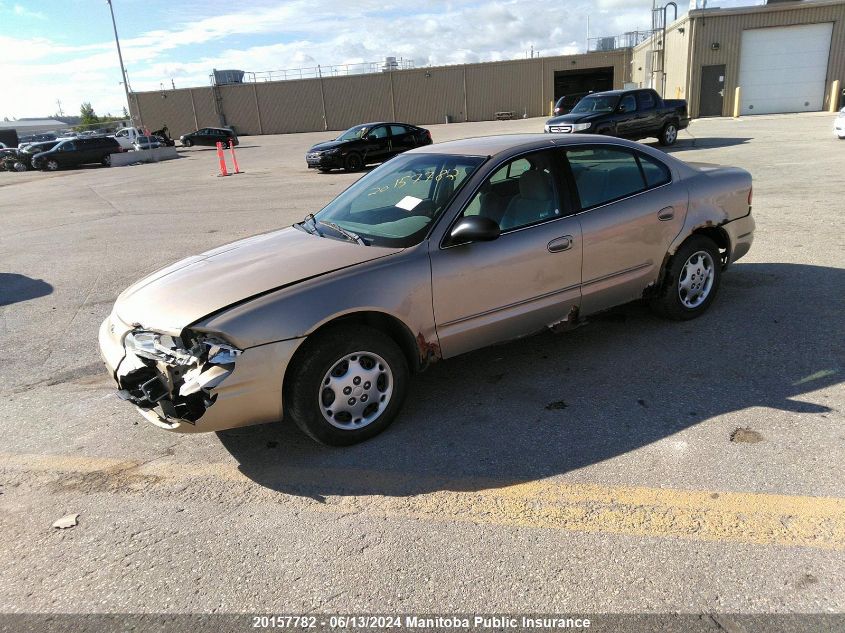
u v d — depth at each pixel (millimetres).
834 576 2312
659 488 2902
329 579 2467
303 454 3432
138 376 3287
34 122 108875
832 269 5996
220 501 3049
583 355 4461
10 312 6531
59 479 3330
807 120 24500
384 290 3352
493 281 3746
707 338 4582
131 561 2646
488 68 50281
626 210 4297
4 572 2621
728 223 4922
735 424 3391
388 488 3064
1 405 4297
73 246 10039
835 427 3283
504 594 2328
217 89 55062
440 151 4316
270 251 3758
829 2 27250
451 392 4035
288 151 32875
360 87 52625
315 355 3191
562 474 3072
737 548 2488
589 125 16406
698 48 29344
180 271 3727
